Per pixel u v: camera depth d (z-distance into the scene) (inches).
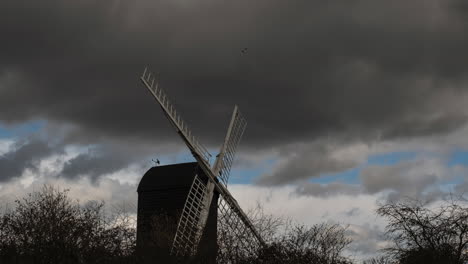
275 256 713.6
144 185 1385.3
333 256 714.8
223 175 1244.5
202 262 796.0
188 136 1177.4
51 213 724.0
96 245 740.7
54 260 700.0
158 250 859.4
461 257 727.7
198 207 1139.3
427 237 730.2
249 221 769.6
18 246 708.7
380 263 743.7
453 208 732.7
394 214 745.6
